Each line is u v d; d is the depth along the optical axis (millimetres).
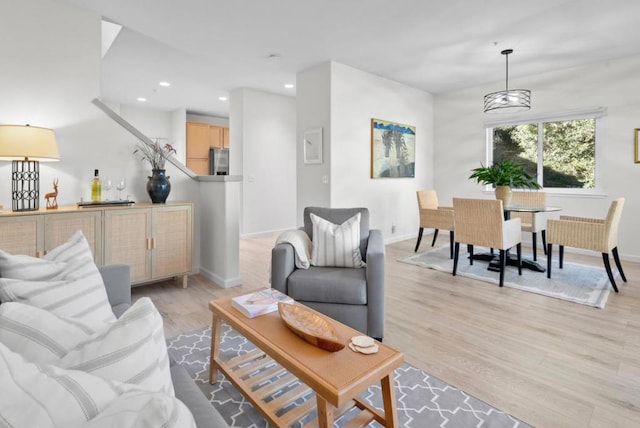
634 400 1646
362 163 4785
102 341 715
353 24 3340
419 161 5805
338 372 1146
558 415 1542
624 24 3316
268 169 6125
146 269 3037
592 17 3178
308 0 2904
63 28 2908
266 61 4355
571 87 4621
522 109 5047
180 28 3424
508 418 1520
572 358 2021
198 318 2576
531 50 3979
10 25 2682
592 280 3443
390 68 4621
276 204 6281
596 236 3207
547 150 4949
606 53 4094
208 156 7633
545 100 4844
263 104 5977
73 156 2992
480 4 2955
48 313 823
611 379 1814
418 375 1852
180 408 533
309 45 3852
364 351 1266
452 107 5832
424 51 4012
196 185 3695
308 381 1132
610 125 4355
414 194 5742
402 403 1620
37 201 2729
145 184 3416
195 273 3711
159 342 780
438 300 2963
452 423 1488
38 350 742
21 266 1271
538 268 3758
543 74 4840
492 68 4625
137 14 3133
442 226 4551
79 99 3008
